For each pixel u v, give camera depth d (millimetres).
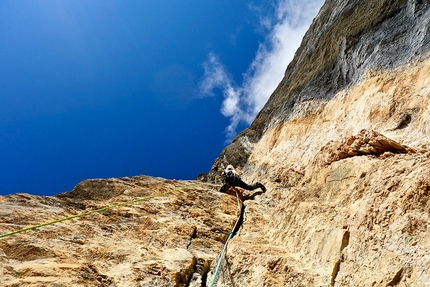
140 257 6543
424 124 6457
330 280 4215
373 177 4797
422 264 3275
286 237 5910
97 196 9445
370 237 4113
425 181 3787
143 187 10391
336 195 5648
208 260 7051
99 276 5770
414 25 8617
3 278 5125
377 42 9742
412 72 7750
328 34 14477
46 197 8734
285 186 10016
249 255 5547
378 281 3611
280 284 4648
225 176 11070
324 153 7070
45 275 5367
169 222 8398
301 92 13438
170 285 5930
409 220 3707
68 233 6922
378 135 5988
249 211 8844
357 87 9547
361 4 12656
